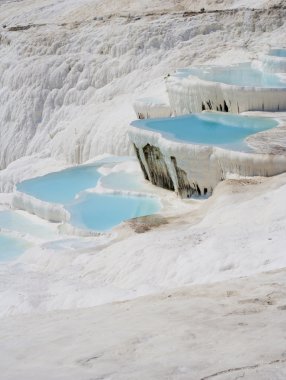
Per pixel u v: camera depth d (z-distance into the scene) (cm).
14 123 3516
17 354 433
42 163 2945
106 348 418
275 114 1859
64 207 1662
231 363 363
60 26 3909
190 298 595
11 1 5450
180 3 4209
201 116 1927
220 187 1423
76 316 604
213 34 3391
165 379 347
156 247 1066
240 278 686
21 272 1186
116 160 2328
